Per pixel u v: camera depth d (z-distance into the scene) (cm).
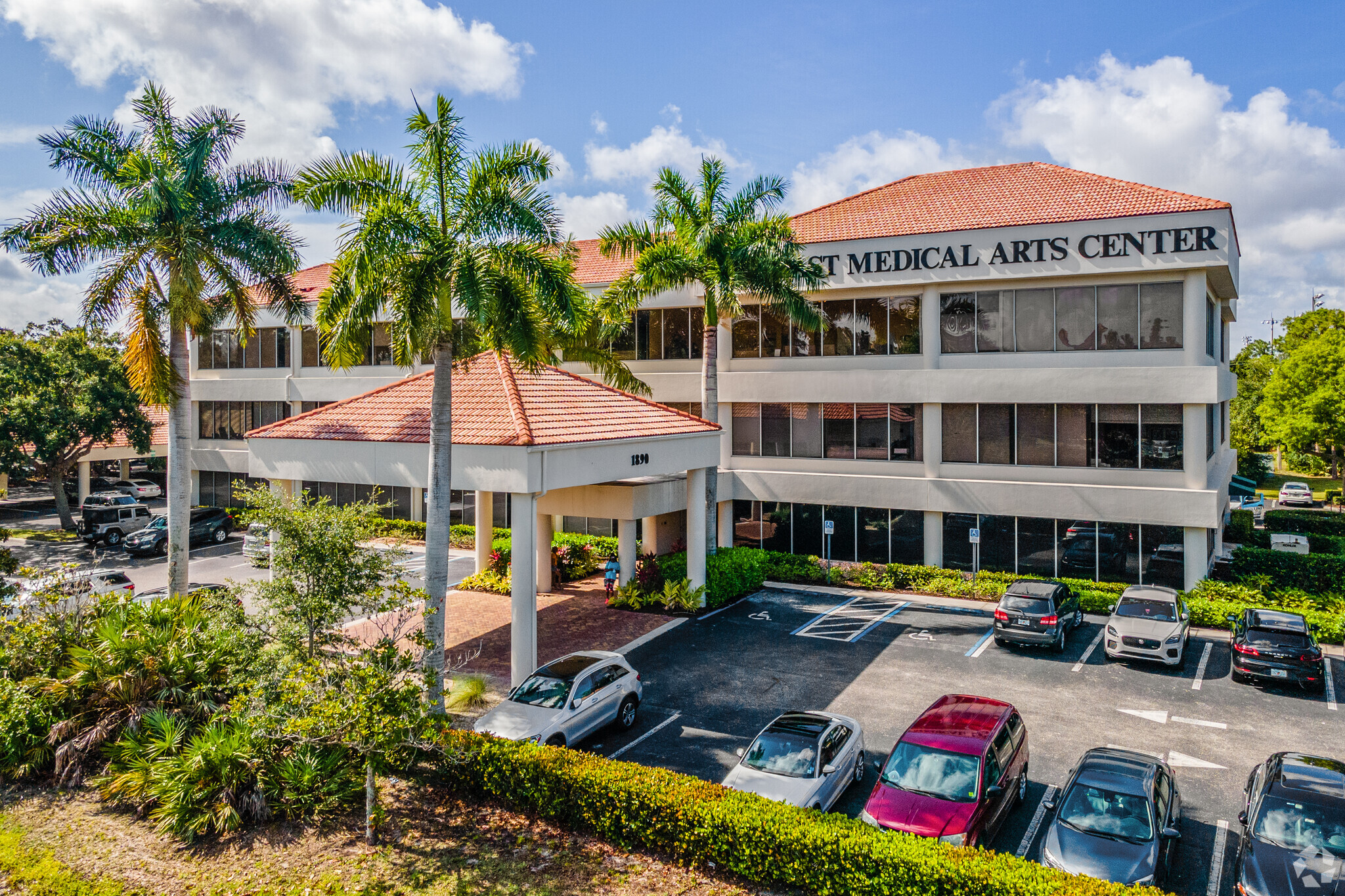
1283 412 4938
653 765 1394
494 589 2612
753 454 3020
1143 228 2353
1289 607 2198
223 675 1404
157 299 2088
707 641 2116
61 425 3606
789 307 2514
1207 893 1027
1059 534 2531
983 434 2647
